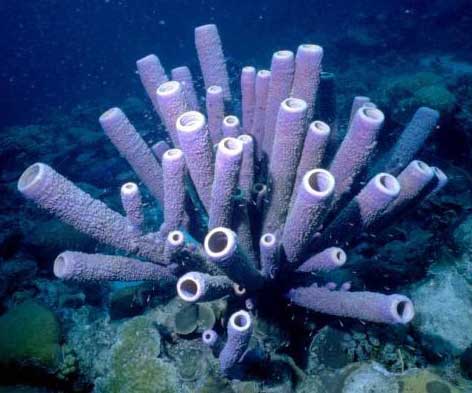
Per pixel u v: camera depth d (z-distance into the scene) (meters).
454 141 1.70
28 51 9.91
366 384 0.77
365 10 6.42
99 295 1.17
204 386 0.79
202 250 0.79
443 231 1.19
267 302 0.83
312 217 0.63
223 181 0.64
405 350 0.87
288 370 0.82
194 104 1.04
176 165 0.67
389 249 1.11
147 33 9.32
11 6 10.23
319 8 7.18
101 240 0.73
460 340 0.93
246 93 0.98
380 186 0.67
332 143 1.02
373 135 0.67
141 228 0.75
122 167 2.31
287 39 6.53
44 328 0.97
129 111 3.33
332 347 0.85
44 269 1.46
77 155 2.68
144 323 0.89
